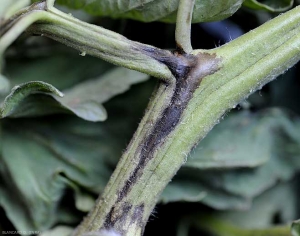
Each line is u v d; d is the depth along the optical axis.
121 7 0.22
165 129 0.21
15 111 0.23
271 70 0.21
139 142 0.21
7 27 0.20
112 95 0.26
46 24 0.20
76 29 0.20
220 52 0.21
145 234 0.28
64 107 0.23
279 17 0.21
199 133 0.21
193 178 0.27
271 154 0.28
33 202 0.25
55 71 0.27
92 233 0.20
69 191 0.26
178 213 0.28
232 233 0.27
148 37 0.27
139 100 0.26
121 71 0.26
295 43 0.21
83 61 0.27
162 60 0.21
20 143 0.26
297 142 0.28
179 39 0.21
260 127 0.28
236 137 0.27
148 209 0.21
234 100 0.21
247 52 0.21
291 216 0.30
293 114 0.29
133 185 0.21
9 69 0.27
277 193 0.29
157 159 0.21
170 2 0.22
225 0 0.22
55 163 0.26
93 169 0.26
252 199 0.29
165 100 0.21
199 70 0.21
